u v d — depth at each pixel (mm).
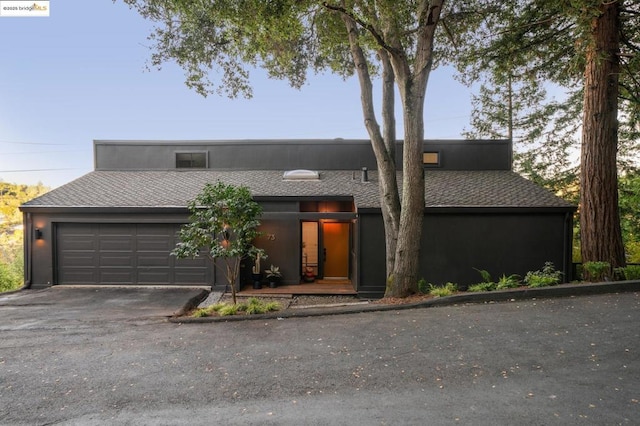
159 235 10117
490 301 6355
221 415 2920
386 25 7230
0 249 21125
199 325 5957
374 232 9430
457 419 2715
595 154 7570
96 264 10133
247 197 7105
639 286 6539
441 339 4570
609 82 7445
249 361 4141
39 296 8859
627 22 8219
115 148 12875
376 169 12734
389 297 7277
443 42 9602
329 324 5605
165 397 3285
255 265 10180
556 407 2834
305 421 2773
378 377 3559
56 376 3818
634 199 12578
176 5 6738
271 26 6184
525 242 9352
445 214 9461
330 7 6238
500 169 12688
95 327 5918
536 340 4348
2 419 2939
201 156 12844
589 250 7625
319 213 9781
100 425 2816
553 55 9742
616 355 3818
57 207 9844
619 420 2619
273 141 12805
